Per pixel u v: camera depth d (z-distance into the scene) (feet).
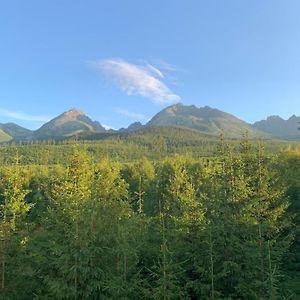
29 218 119.96
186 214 58.65
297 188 92.63
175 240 56.34
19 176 85.46
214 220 56.18
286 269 73.46
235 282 49.96
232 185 63.26
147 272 54.80
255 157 76.69
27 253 62.44
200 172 110.93
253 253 50.08
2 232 61.26
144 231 61.93
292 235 72.69
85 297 49.52
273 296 45.06
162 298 47.03
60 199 70.38
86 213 55.67
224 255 50.96
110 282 48.19
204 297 48.42
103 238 53.88
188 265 52.34
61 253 50.96
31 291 54.80
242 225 56.18
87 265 50.52
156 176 162.50
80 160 96.37
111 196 85.51
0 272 58.18
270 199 74.23
